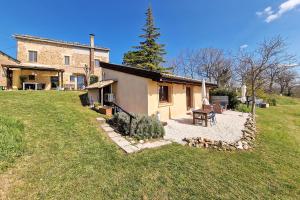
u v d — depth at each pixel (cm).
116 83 1080
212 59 3566
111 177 391
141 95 924
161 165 458
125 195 336
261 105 2198
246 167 476
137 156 502
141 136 646
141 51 3027
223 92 1677
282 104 2919
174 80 966
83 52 2462
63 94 1312
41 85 2044
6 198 300
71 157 455
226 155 546
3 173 356
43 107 842
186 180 397
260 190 378
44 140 517
